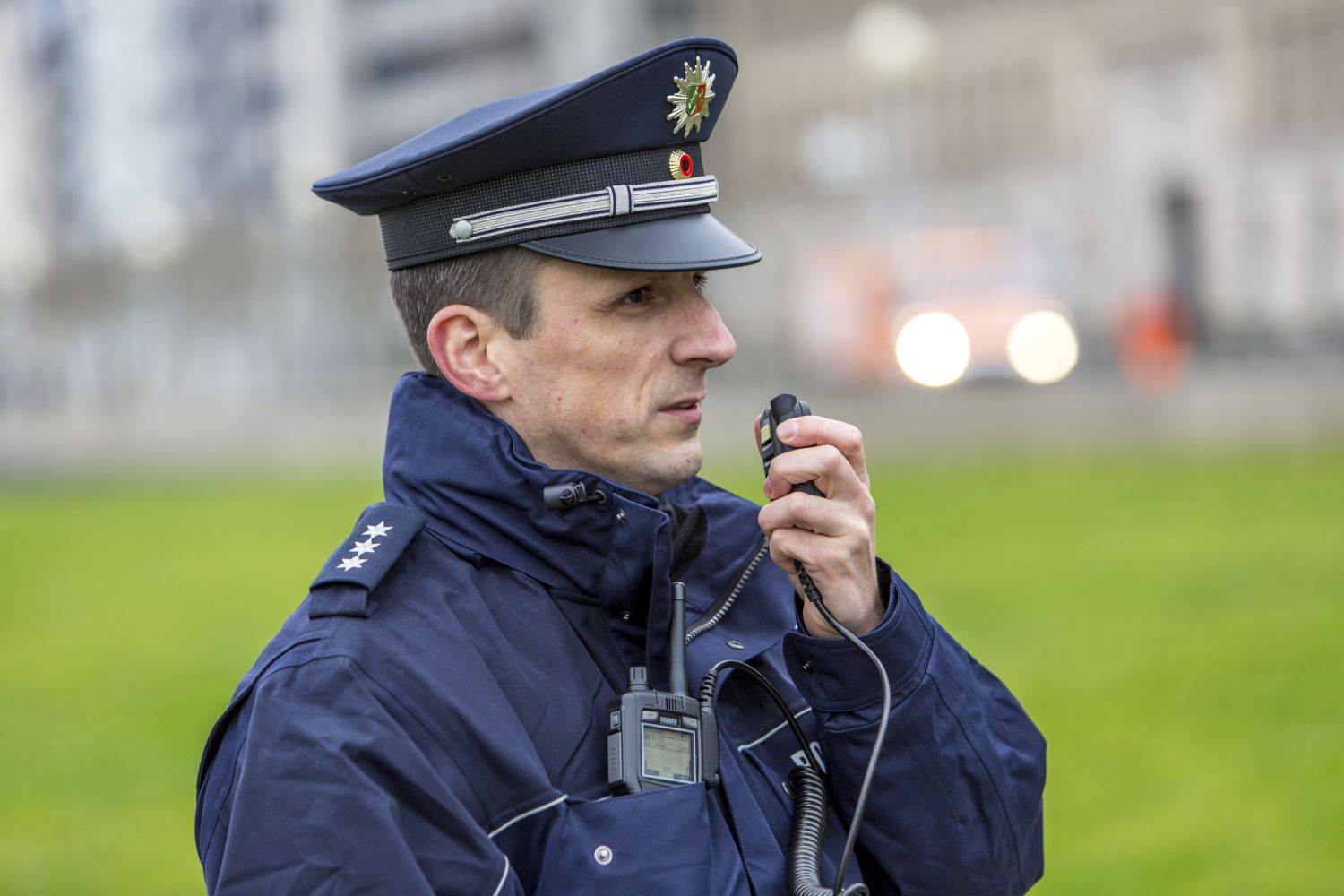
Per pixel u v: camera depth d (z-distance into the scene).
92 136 110.69
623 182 2.54
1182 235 64.19
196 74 109.75
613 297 2.54
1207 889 5.93
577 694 2.50
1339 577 11.74
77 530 25.27
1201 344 42.31
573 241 2.52
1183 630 10.44
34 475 41.31
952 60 69.56
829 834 2.66
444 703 2.35
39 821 8.30
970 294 28.39
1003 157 68.44
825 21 75.00
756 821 2.54
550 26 92.81
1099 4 64.94
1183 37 62.97
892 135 71.38
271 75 107.62
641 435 2.58
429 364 2.68
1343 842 6.20
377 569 2.44
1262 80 61.19
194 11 109.38
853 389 29.98
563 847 2.34
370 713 2.30
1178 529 14.85
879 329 29.44
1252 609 10.83
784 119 76.81
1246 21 61.19
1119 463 21.08
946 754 2.60
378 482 29.42
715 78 2.59
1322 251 60.09
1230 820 6.67
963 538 15.18
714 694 2.65
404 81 103.06
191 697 11.52
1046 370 27.44
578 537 2.54
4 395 79.00
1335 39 59.44
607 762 2.47
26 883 7.21
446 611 2.45
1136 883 6.09
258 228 69.50
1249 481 17.95
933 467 22.25
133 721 10.80
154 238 75.00
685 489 2.97
